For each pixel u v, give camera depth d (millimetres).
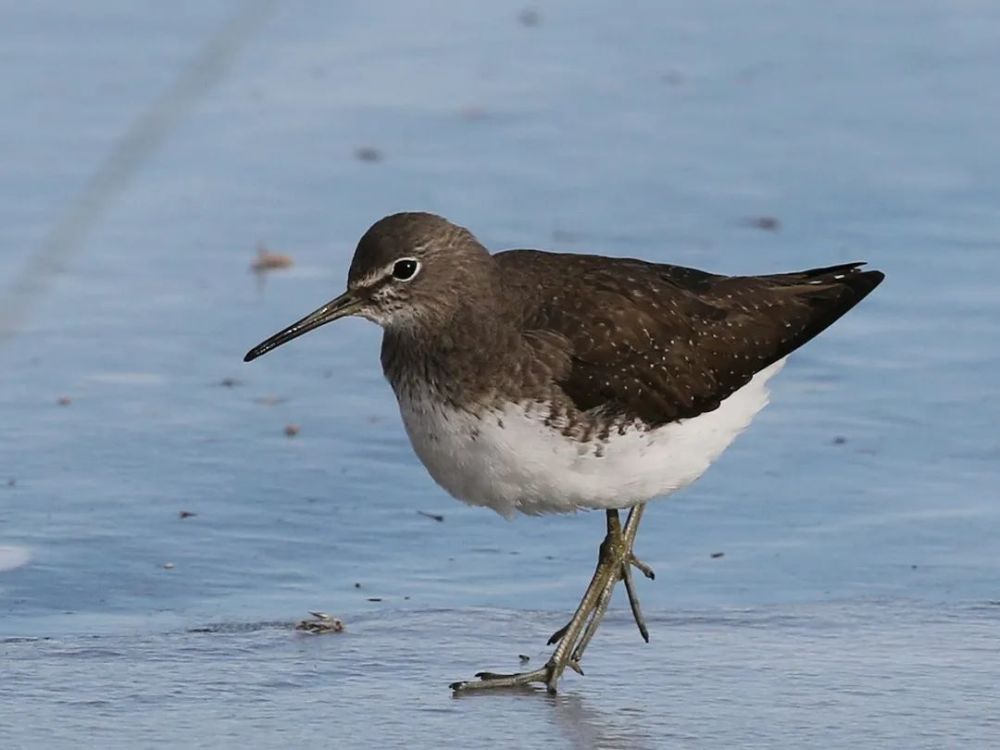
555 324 11609
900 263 17312
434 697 10930
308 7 23438
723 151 19781
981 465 14039
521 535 13305
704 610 12148
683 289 12195
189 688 10922
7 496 13406
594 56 22156
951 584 12406
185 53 21594
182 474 13875
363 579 12594
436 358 11477
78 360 15609
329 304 11852
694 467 11945
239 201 18547
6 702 10664
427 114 20516
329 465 14148
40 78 20875
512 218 18109
